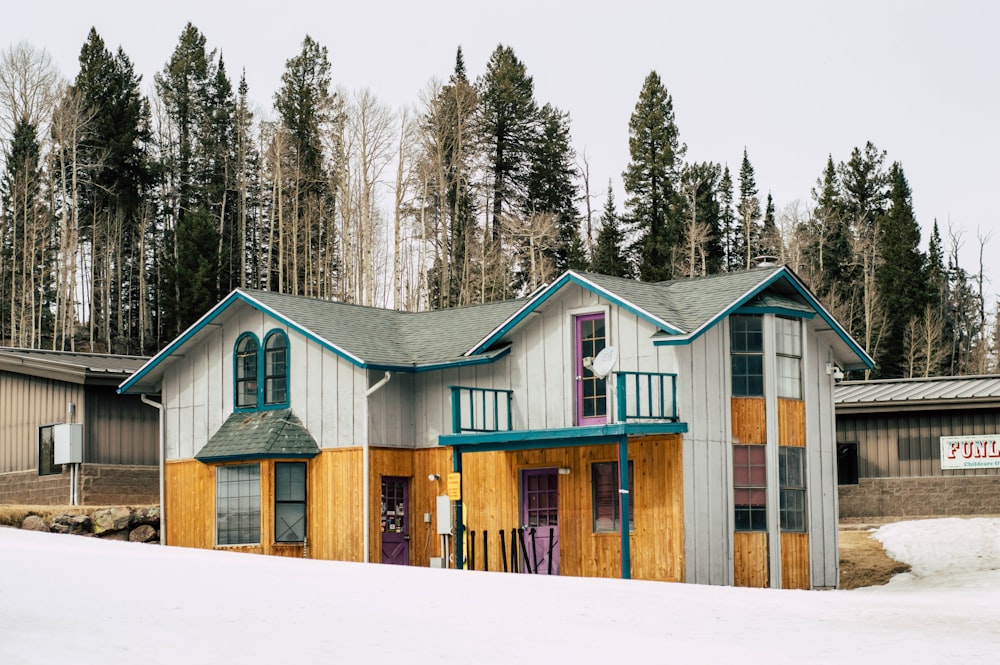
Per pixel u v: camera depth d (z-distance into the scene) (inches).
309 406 1168.8
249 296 1191.6
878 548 1259.8
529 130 3179.1
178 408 1254.9
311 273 3125.0
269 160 3193.9
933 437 1393.9
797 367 1093.8
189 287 2625.5
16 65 2982.3
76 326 3031.5
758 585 1037.8
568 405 1080.8
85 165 2957.7
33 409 1359.5
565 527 1072.8
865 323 2942.9
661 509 1008.9
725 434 1040.2
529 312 1095.6
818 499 1099.9
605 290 1045.2
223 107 3363.7
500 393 1122.7
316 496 1152.2
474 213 3147.1
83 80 3090.6
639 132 3061.0
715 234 3203.7
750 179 3361.2
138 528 1222.9
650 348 1034.1
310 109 3307.1
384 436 1145.4
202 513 1204.5
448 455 1156.5
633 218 3043.8
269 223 3346.5
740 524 1040.2
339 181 3100.4
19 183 2920.8
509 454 1115.9
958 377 1486.2
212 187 3169.3
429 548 1155.9
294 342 1184.8
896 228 2866.6
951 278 3422.7
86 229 3041.3
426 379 1180.5
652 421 1010.7
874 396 1428.4
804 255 3134.8
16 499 1365.7
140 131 3184.1
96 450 1312.7
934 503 1385.3
